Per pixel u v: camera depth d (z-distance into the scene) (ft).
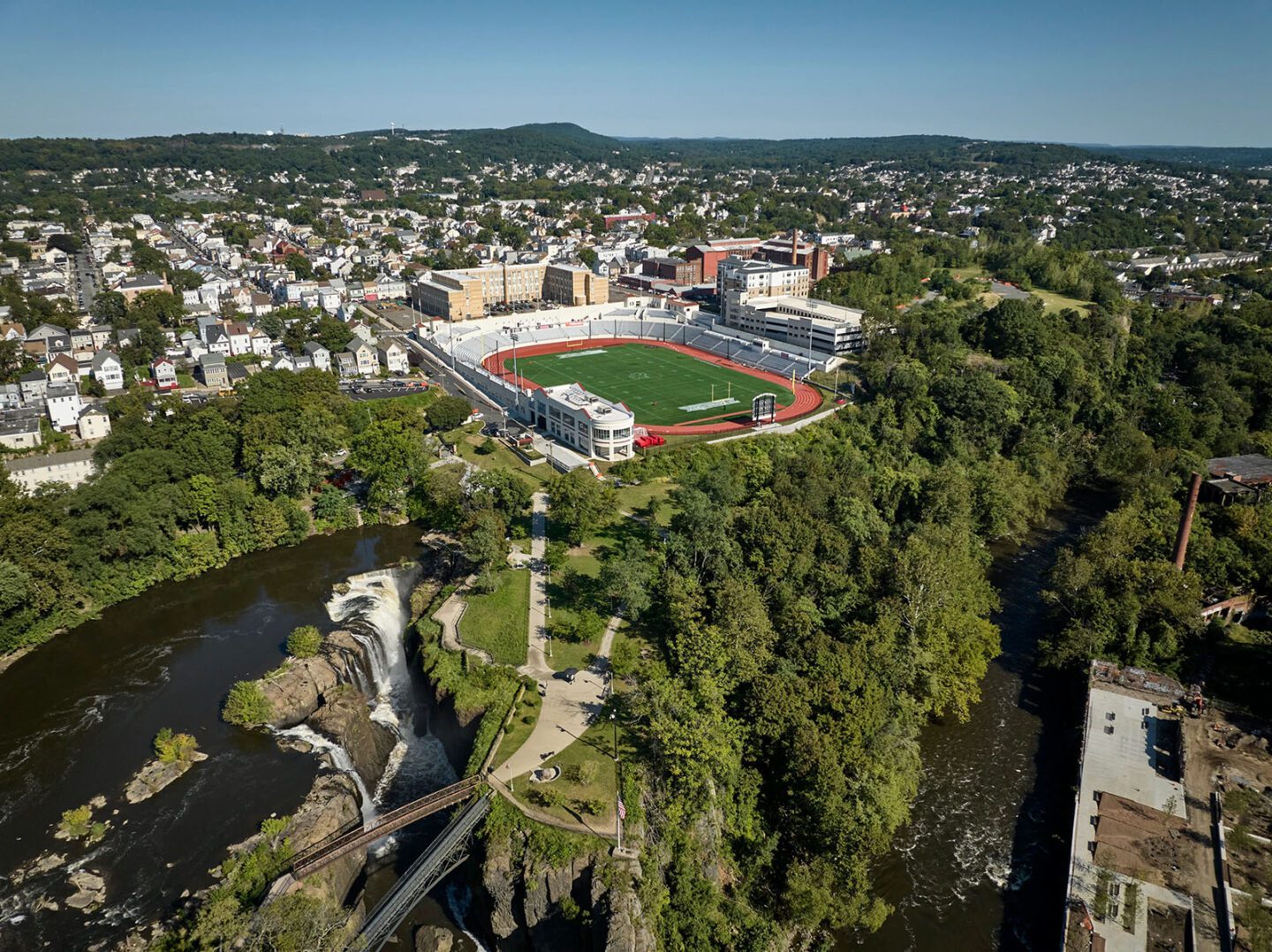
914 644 465.06
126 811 406.41
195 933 321.32
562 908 338.54
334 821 398.83
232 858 375.66
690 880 351.87
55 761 438.81
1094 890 365.40
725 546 526.16
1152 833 393.91
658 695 401.90
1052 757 457.27
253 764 441.68
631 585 501.15
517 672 471.21
